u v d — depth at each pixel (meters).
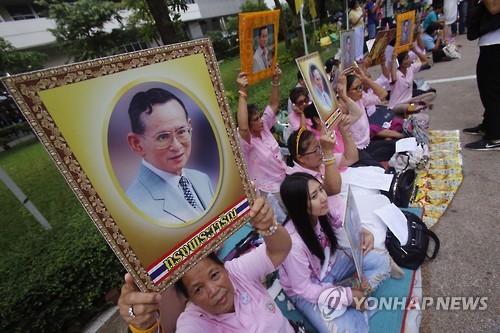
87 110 0.74
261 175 3.33
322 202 1.78
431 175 3.41
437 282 2.19
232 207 1.11
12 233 4.39
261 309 1.40
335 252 2.01
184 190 0.96
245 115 2.95
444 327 1.89
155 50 0.87
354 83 3.54
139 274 0.87
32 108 0.66
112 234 0.81
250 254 1.47
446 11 8.73
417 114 4.54
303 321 2.06
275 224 1.28
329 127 2.62
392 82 4.95
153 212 0.89
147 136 0.86
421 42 7.07
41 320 2.30
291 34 21.23
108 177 0.79
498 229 2.45
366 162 3.31
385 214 2.35
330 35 11.27
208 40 1.00
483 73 3.38
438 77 6.55
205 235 1.03
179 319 1.29
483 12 3.17
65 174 0.72
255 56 2.86
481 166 3.34
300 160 2.63
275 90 3.44
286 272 1.86
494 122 3.46
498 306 1.90
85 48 16.06
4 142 13.84
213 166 1.04
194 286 1.23
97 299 2.70
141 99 0.84
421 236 2.28
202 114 1.00
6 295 2.27
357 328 1.77
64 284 2.42
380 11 10.88
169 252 0.93
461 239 2.48
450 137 4.07
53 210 4.90
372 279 2.01
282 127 4.73
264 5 18.78
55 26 18.25
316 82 2.65
